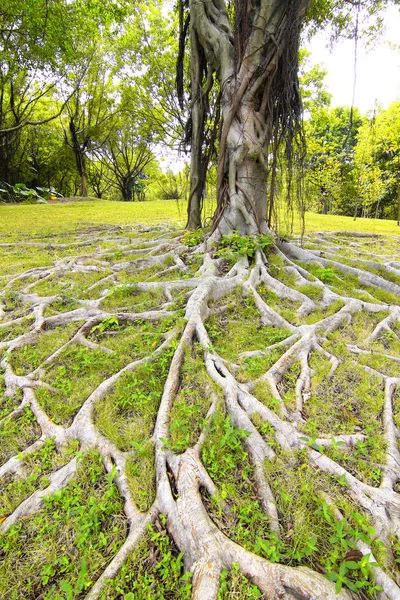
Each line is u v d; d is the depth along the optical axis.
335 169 16.06
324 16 6.74
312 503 1.93
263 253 5.29
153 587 1.59
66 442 2.42
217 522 1.83
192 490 1.93
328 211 24.39
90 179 35.03
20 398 2.87
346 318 3.92
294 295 4.32
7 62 14.84
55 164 28.38
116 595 1.57
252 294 4.28
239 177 5.61
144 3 17.91
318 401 2.73
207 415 2.49
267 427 2.37
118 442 2.35
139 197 45.50
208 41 5.84
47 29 11.87
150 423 2.53
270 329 3.73
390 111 15.52
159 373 3.04
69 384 2.95
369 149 15.53
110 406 2.68
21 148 27.02
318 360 3.20
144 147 27.39
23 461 2.29
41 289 4.91
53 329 3.86
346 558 1.64
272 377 2.88
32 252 7.16
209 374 2.88
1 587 1.65
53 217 13.34
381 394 2.81
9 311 4.37
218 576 1.51
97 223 11.52
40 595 1.63
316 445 2.24
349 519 1.83
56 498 2.00
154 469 2.16
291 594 1.48
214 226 5.95
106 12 11.06
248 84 5.27
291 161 5.80
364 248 8.22
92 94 24.05
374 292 4.86
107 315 3.91
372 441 2.35
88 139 26.16
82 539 1.80
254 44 5.09
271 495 1.97
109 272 5.37
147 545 1.76
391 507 1.90
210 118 6.78
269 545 1.71
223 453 2.23
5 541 1.82
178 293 4.46
